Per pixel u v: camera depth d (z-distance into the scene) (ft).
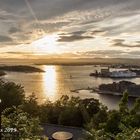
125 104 67.41
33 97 120.98
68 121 114.83
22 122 43.27
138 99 64.59
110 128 60.64
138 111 63.57
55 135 74.95
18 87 121.39
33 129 44.32
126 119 60.39
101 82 278.67
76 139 81.05
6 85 117.91
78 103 127.24
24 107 109.40
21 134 40.22
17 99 112.47
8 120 41.96
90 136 51.24
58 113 122.42
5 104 107.96
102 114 91.15
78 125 114.62
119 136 42.06
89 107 130.93
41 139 45.11
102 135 48.47
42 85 211.41
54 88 214.90
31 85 199.72
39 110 117.91
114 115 61.77
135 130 39.45
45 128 91.56
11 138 39.06
